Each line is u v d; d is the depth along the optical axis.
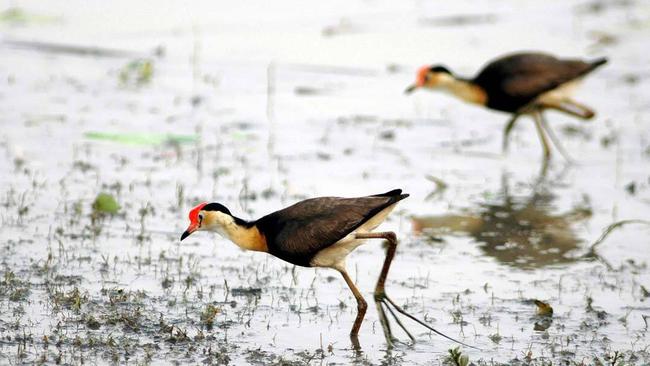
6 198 12.66
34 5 22.91
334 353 8.98
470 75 18.95
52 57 19.81
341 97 18.28
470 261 11.45
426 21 22.88
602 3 24.47
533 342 9.29
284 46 20.88
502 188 14.19
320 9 23.62
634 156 15.59
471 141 16.38
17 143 14.88
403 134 16.47
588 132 16.78
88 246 11.27
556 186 14.33
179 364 8.52
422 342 9.30
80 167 14.04
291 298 10.20
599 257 11.64
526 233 12.41
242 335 9.23
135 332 9.13
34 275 10.33
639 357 8.94
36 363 8.38
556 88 15.53
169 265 10.85
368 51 20.77
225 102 17.61
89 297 9.85
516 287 10.68
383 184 14.02
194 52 20.27
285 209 9.76
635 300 10.34
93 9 22.89
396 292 10.47
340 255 9.58
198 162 14.30
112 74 18.91
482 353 9.05
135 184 13.54
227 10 23.33
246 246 9.80
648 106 17.89
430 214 13.05
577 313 9.99
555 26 22.53
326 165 14.73
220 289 10.30
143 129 15.85
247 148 15.32
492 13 23.62
